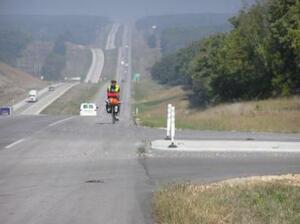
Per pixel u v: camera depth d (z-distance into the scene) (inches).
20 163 1937.7
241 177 1779.0
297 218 1194.6
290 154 2346.2
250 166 2018.9
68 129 3307.1
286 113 5036.9
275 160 2180.1
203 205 1205.7
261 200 1370.6
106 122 4315.9
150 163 2018.9
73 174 1738.4
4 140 2630.4
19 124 3754.9
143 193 1455.5
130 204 1306.6
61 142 2556.6
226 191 1449.3
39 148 2340.1
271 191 1508.4
